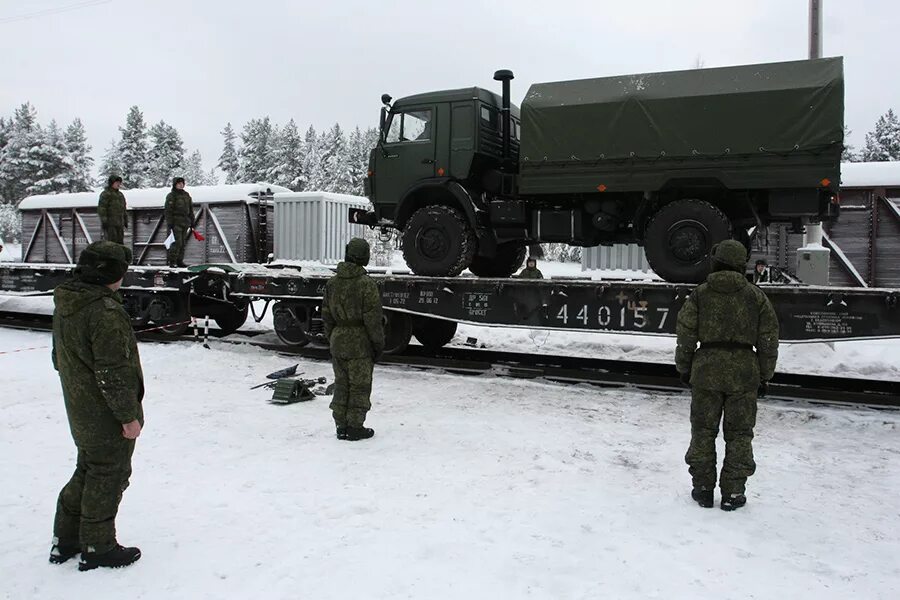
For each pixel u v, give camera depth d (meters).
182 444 5.55
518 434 5.86
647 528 3.97
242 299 10.66
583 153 7.70
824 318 6.45
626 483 4.71
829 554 3.66
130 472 3.55
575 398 7.18
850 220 13.95
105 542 3.45
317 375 8.41
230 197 15.77
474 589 3.25
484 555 3.60
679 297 6.99
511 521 4.04
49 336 12.00
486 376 8.31
